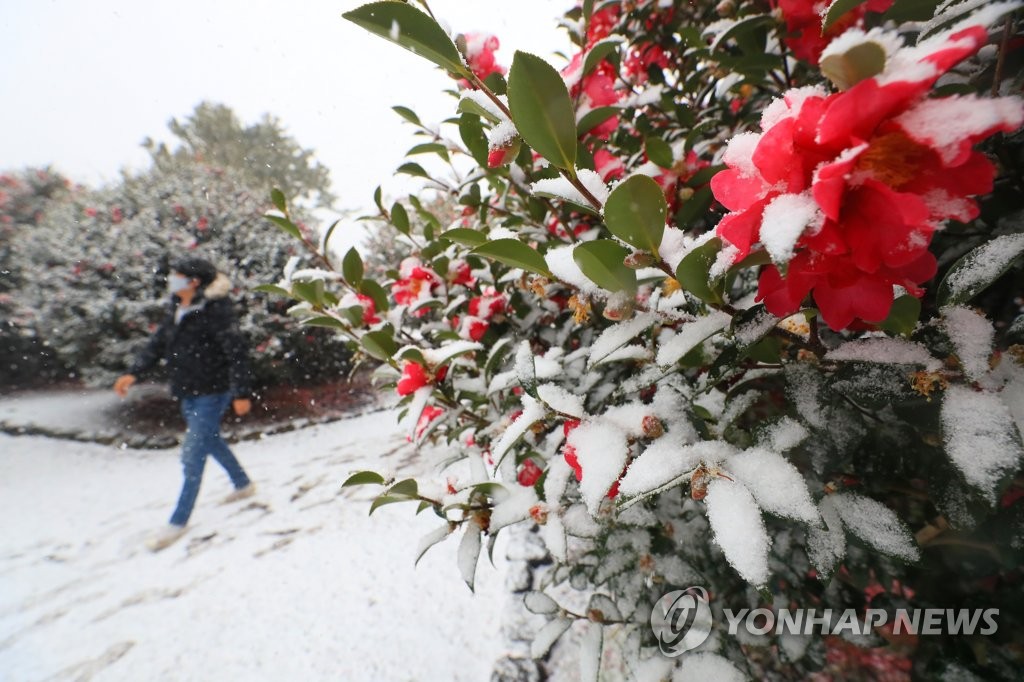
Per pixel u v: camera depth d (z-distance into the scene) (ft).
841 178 1.29
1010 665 2.59
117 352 19.33
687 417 2.39
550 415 2.58
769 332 2.02
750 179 1.57
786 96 1.51
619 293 2.09
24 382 26.07
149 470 15.43
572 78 3.18
